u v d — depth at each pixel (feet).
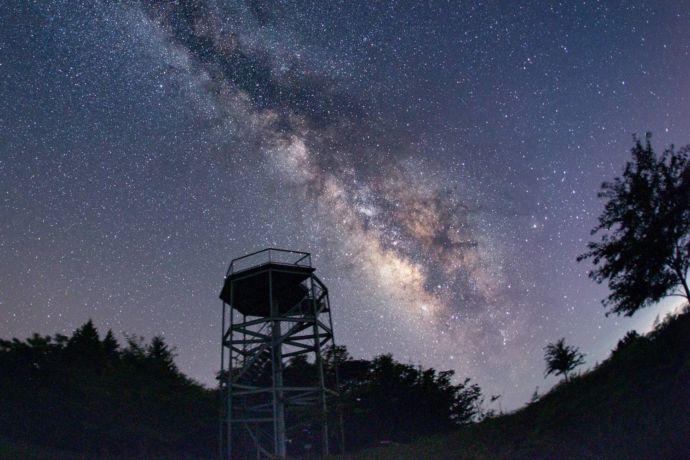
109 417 118.42
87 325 146.51
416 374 178.40
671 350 96.32
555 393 113.29
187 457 130.62
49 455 106.32
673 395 83.46
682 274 98.78
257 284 127.95
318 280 129.49
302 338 130.21
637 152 104.53
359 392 165.89
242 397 141.18
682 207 98.32
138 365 134.92
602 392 98.37
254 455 135.23
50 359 127.03
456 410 175.73
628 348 109.81
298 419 140.05
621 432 81.66
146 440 124.16
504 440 98.48
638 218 101.50
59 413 121.60
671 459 69.15
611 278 105.29
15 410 120.67
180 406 130.41
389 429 164.55
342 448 120.37
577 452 81.46
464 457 94.43
